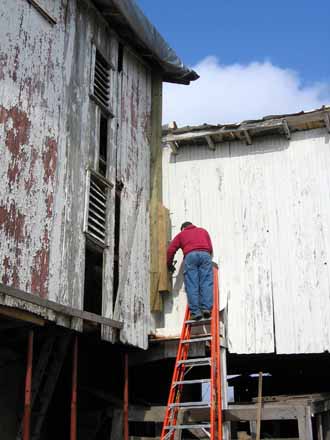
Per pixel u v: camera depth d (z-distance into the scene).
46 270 7.88
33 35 8.31
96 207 9.19
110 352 10.67
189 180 11.43
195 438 10.70
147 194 10.91
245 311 10.45
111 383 11.55
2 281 7.11
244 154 11.26
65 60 8.98
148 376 12.50
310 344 10.02
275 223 10.73
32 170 7.90
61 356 8.69
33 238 7.72
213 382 8.48
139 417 9.60
